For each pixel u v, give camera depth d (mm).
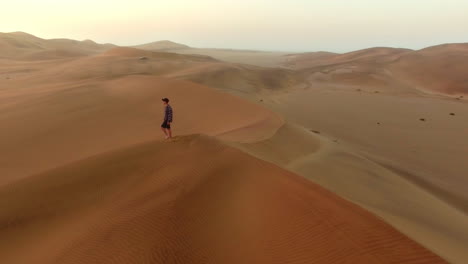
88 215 7723
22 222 7809
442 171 21672
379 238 5984
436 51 116000
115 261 5895
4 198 8766
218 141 11883
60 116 25312
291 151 15375
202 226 6863
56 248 6680
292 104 44219
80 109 27422
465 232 11141
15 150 18656
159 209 7445
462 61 87688
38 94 33875
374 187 13117
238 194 8117
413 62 99062
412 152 25453
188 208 7496
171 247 6180
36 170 16109
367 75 82562
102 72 63625
